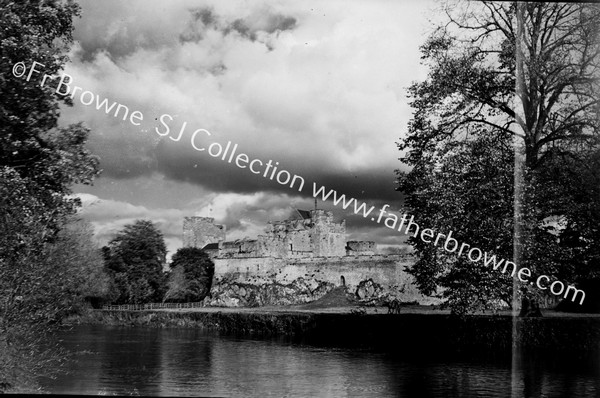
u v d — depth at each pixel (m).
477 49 21.05
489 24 20.36
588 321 17.16
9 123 14.87
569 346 17.44
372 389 18.84
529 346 18.27
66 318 44.38
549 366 17.86
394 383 19.55
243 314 43.84
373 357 26.39
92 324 48.81
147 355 28.81
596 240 16.16
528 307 19.00
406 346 29.08
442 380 19.42
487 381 18.77
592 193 13.88
